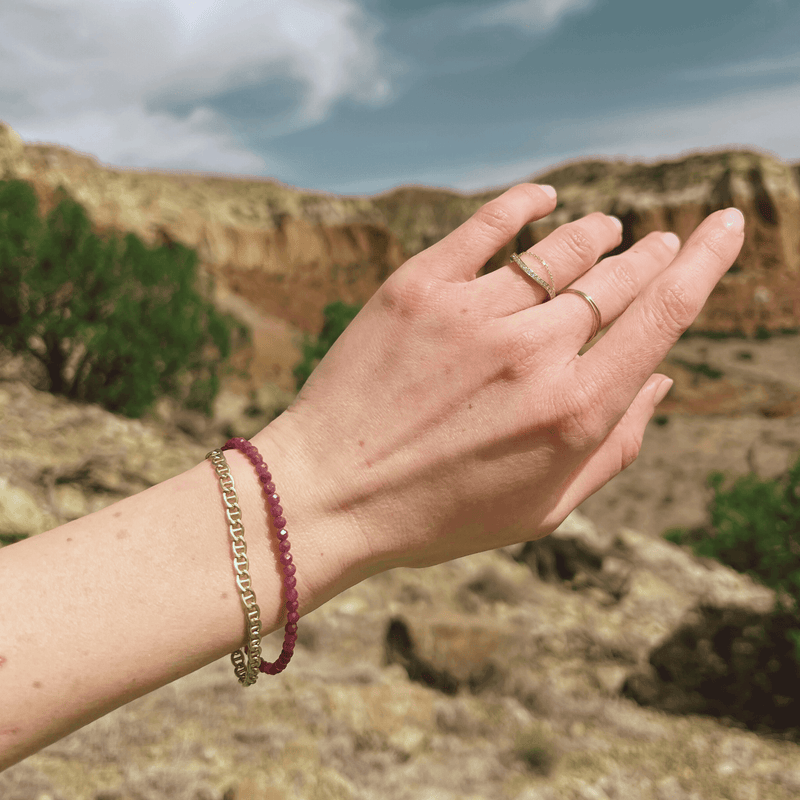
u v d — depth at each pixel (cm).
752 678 586
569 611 730
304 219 9556
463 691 521
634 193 9844
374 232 10050
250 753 358
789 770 442
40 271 989
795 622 606
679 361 6825
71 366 1107
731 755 462
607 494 3303
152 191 7831
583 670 597
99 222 6241
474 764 411
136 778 314
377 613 623
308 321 8531
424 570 758
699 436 4269
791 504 661
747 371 6394
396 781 375
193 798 311
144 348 1123
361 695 445
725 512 713
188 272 1291
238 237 8562
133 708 385
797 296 8569
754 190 9219
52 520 571
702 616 705
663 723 514
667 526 2923
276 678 458
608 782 413
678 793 409
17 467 606
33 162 6094
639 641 671
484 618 631
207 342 1497
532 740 436
